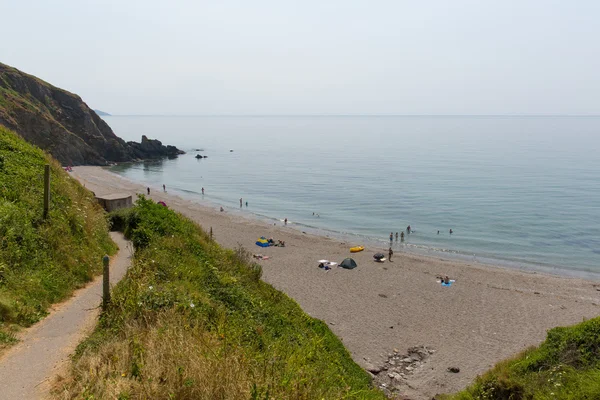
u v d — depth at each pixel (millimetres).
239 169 101312
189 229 20953
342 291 30031
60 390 6730
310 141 191750
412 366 20391
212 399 6008
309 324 17312
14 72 92562
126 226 21047
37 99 94188
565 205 60969
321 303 27734
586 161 107250
